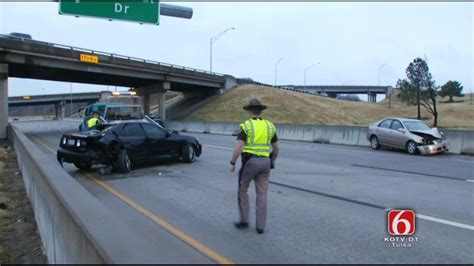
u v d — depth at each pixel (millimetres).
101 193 8953
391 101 100188
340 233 6020
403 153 17266
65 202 4180
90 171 12109
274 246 5441
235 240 5691
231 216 6977
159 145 12805
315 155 16406
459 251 5305
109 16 14977
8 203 8094
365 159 15070
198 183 10094
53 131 39438
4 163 14516
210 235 5918
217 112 59906
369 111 76688
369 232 6070
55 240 4566
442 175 11406
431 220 6754
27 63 39219
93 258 3021
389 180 10555
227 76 71250
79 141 11562
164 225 6434
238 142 6043
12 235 6184
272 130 6129
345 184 9961
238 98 65250
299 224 6477
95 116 18891
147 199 8320
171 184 9977
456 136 17406
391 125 18312
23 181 10742
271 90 71312
